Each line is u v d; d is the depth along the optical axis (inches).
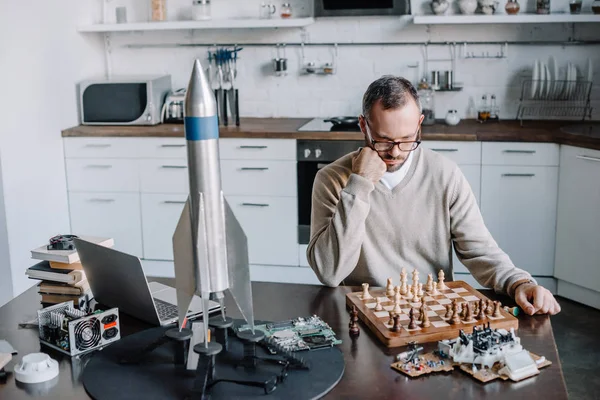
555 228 165.0
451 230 92.0
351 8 183.9
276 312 78.5
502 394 60.3
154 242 182.2
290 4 190.2
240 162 173.2
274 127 177.5
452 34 185.9
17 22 163.3
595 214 154.8
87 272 80.0
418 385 61.9
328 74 191.9
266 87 195.8
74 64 186.9
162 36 198.2
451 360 65.8
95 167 180.9
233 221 61.6
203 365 60.0
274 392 60.4
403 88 81.5
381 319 73.3
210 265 60.9
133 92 181.5
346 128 173.3
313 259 86.5
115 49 200.5
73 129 180.9
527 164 163.2
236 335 70.1
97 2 197.0
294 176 171.5
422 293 80.8
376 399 59.7
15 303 83.7
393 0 181.9
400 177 90.5
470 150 164.9
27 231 168.7
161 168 177.6
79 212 184.2
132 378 63.6
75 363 67.6
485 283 86.4
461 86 187.0
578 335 149.0
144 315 76.2
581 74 183.0
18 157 164.6
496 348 64.7
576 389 127.0
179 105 185.5
